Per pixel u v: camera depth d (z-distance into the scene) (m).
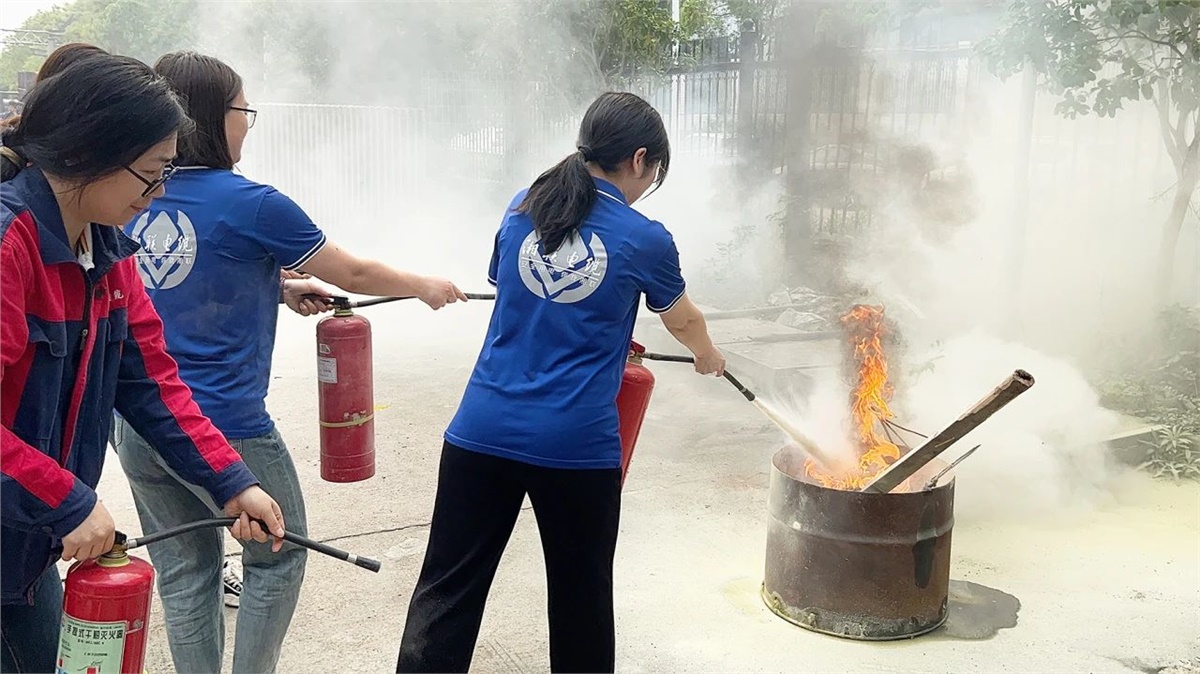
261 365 2.66
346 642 3.31
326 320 3.12
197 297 2.51
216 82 2.52
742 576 3.85
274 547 2.27
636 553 4.05
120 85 1.81
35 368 1.88
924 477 3.64
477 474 2.63
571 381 2.57
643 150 2.67
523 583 3.76
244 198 2.52
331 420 3.15
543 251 2.60
